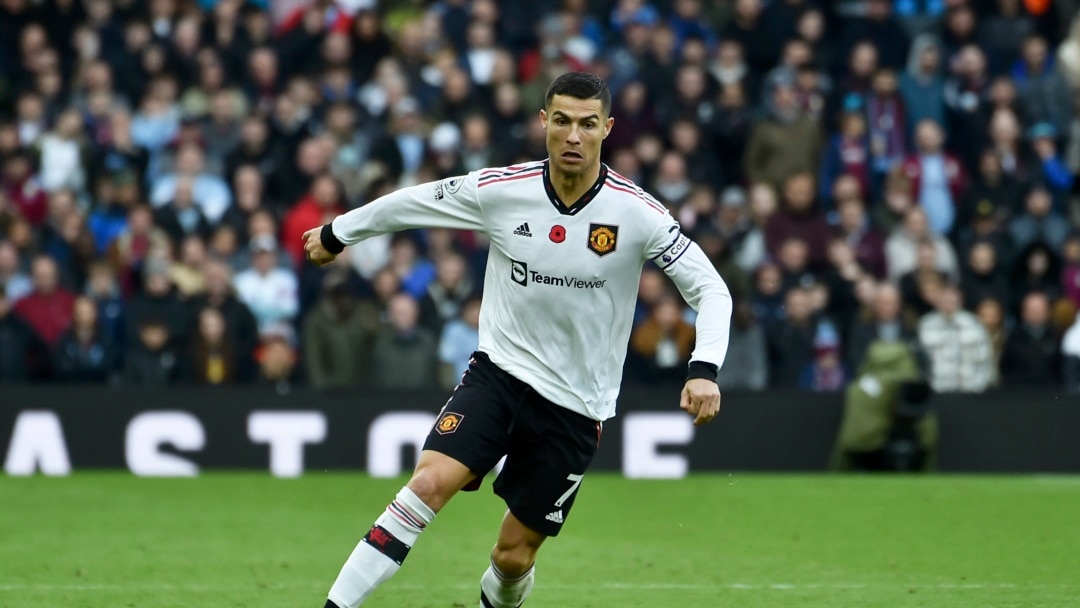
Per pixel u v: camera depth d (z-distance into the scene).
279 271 47.41
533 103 53.66
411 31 54.94
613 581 25.42
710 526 32.69
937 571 26.66
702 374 17.64
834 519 33.72
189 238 47.00
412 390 43.75
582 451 18.45
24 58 56.81
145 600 23.27
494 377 18.31
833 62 58.22
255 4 56.53
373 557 17.62
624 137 53.03
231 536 31.00
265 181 50.94
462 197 18.42
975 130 54.81
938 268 49.69
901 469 43.97
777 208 50.22
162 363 44.41
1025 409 44.34
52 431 42.78
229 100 52.62
